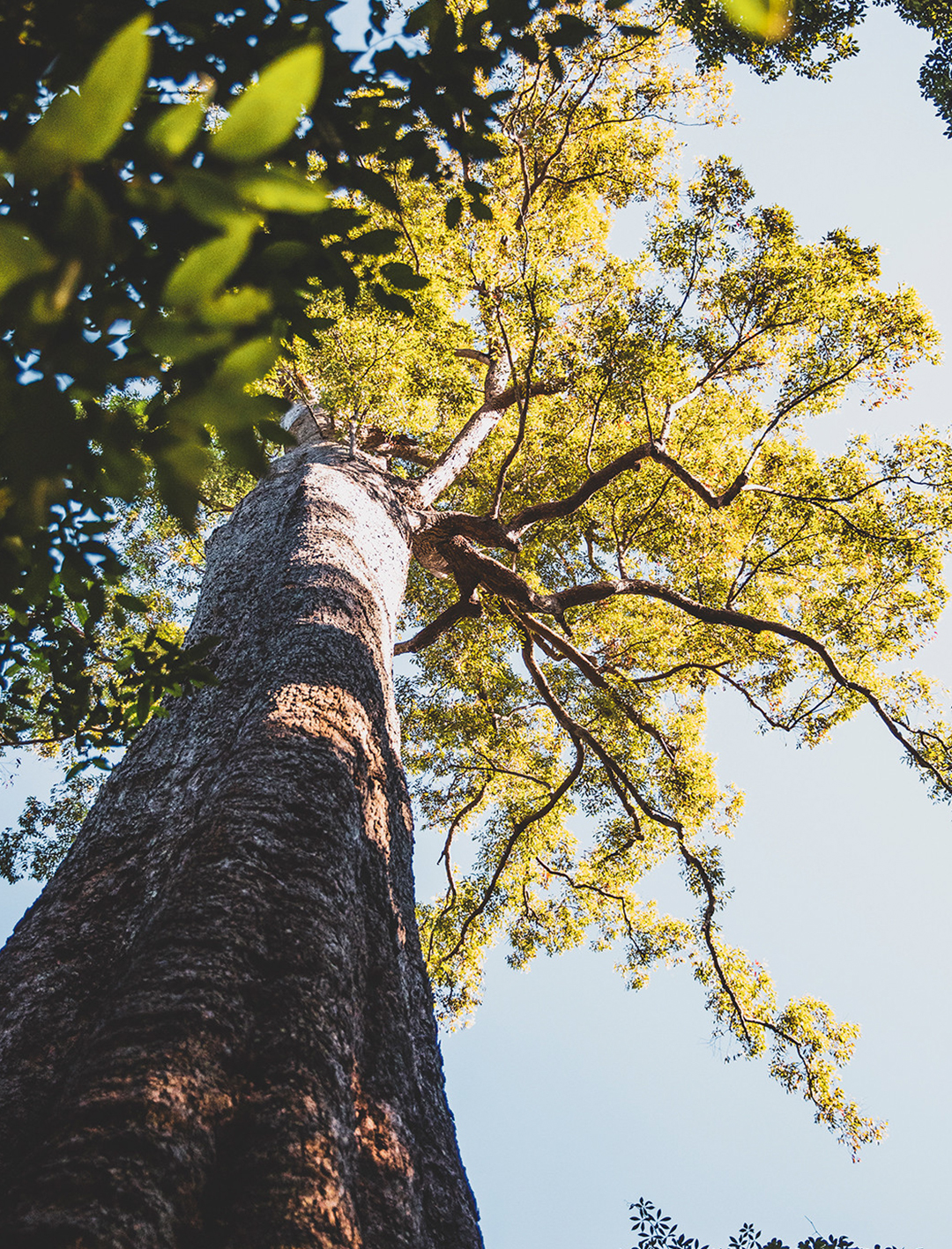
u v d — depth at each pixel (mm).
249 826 2670
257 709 3502
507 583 10164
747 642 11930
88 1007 2523
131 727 3229
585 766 12797
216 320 854
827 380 11250
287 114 746
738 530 12305
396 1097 2326
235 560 5688
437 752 12758
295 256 1533
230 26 1812
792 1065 10648
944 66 7531
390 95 2205
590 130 12875
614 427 12508
